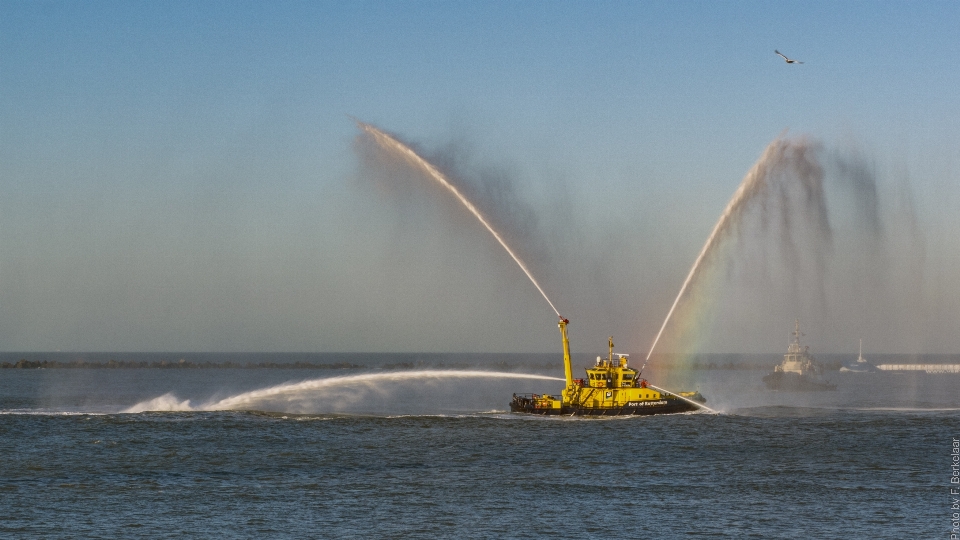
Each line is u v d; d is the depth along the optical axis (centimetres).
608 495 16175
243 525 14088
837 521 14388
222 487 16888
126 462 19562
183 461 19675
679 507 15288
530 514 14788
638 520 14412
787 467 18875
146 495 16175
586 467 18888
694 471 18450
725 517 14625
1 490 16575
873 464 19250
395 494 16262
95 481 17462
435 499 15862
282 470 18638
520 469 18688
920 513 14912
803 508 15225
